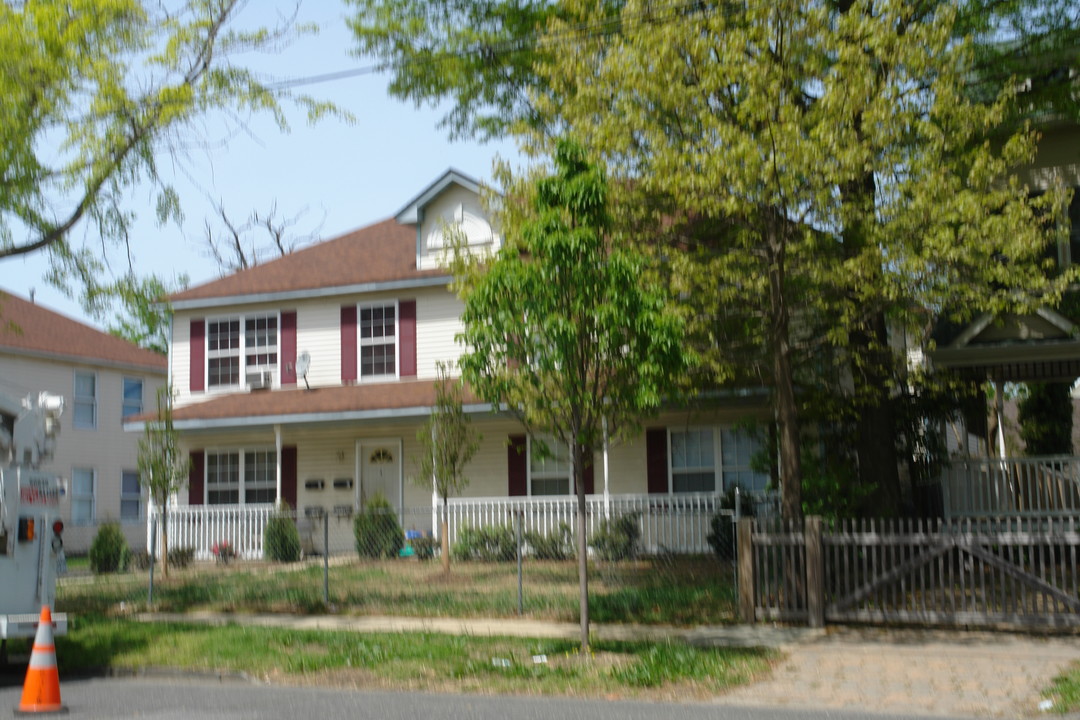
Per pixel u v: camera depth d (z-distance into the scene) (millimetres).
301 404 23453
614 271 10836
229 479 25750
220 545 22734
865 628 13141
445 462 18969
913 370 18094
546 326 10617
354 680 10742
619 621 14117
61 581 20328
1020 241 13203
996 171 13805
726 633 13000
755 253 14219
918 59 13461
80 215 14648
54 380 32156
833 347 16312
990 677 10258
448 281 24234
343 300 25453
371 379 25031
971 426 27609
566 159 11344
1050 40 16406
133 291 15539
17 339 31016
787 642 12320
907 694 9656
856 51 13453
